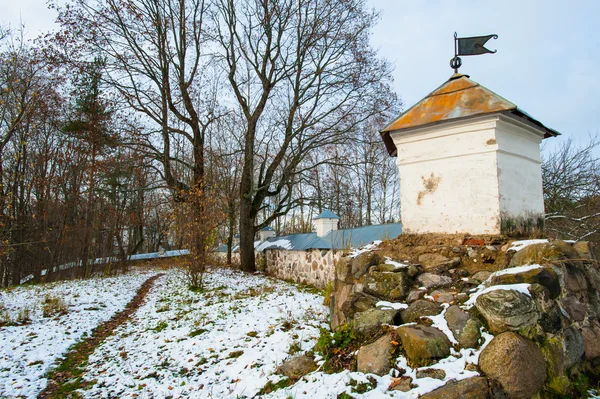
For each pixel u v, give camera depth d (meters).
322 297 9.70
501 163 4.88
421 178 5.45
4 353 6.23
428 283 4.38
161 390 4.66
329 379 3.64
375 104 18.36
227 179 22.69
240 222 19.73
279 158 19.31
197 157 19.23
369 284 4.69
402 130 5.48
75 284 14.81
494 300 3.23
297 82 19.42
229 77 20.06
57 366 5.95
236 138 21.94
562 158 14.22
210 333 6.90
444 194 5.21
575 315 3.72
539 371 2.96
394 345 3.54
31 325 8.02
